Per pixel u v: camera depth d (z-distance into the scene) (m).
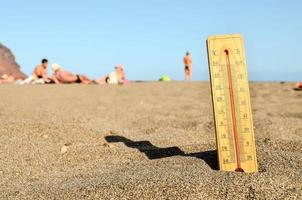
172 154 0.54
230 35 0.40
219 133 0.40
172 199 0.33
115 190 0.36
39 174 0.48
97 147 0.59
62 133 0.67
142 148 0.59
